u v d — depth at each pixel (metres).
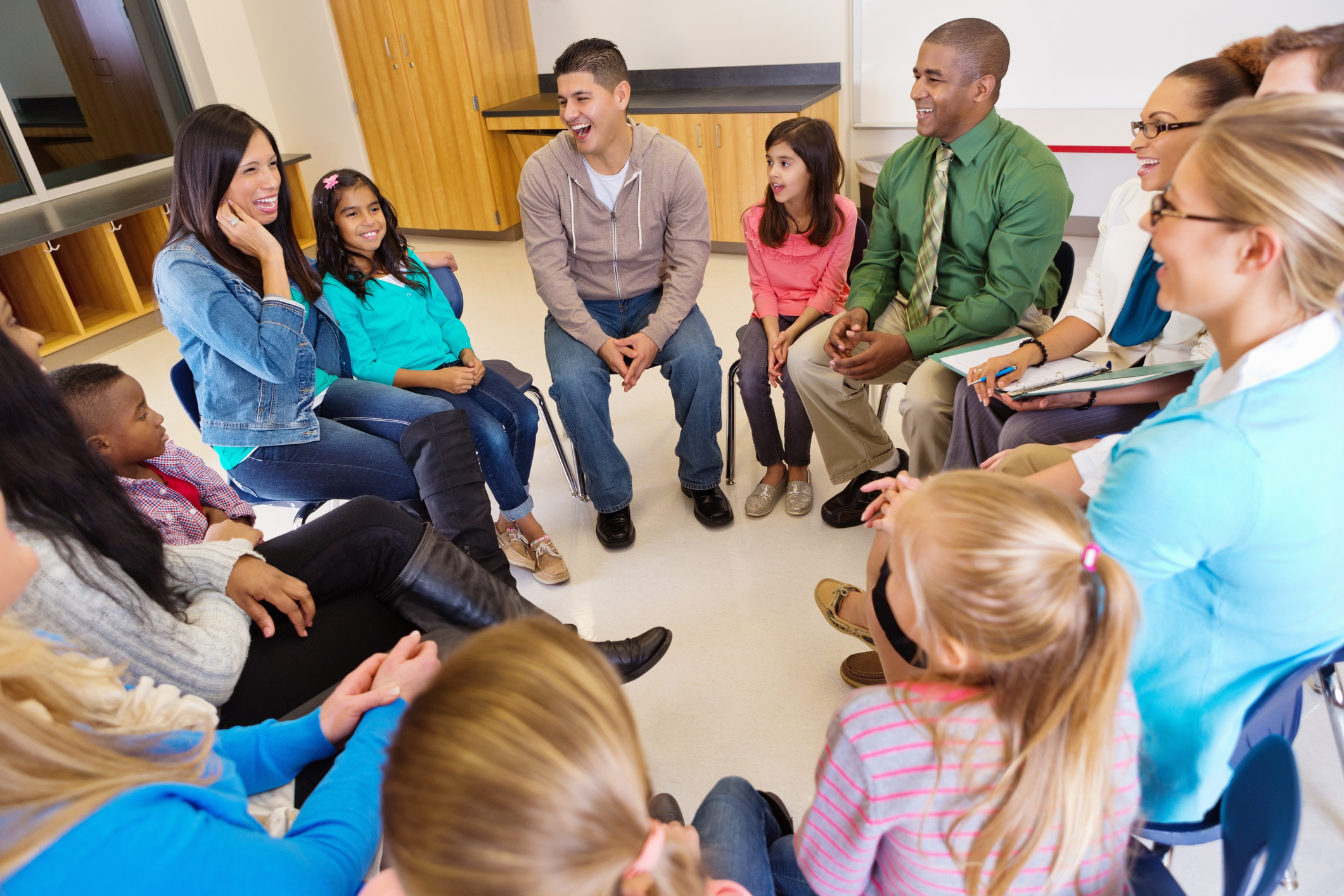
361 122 5.18
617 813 0.61
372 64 4.95
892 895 0.93
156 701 0.90
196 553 1.31
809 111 4.28
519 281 4.62
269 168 1.86
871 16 4.41
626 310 2.62
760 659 1.98
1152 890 0.95
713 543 2.41
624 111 2.35
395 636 1.47
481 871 0.59
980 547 0.75
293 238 2.01
